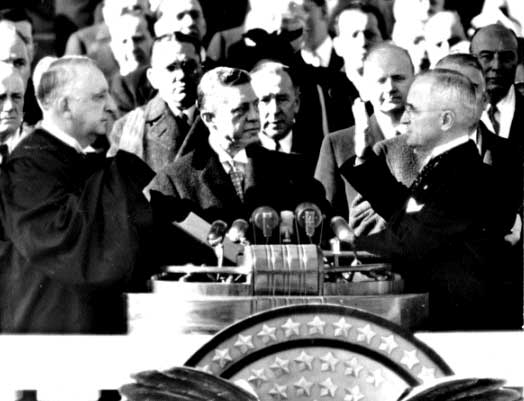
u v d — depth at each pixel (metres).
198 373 1.91
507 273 4.07
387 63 4.10
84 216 3.98
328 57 4.11
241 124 4.07
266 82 4.08
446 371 2.34
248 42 4.09
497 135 4.12
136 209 3.99
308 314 2.36
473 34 4.12
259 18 4.09
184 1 4.04
